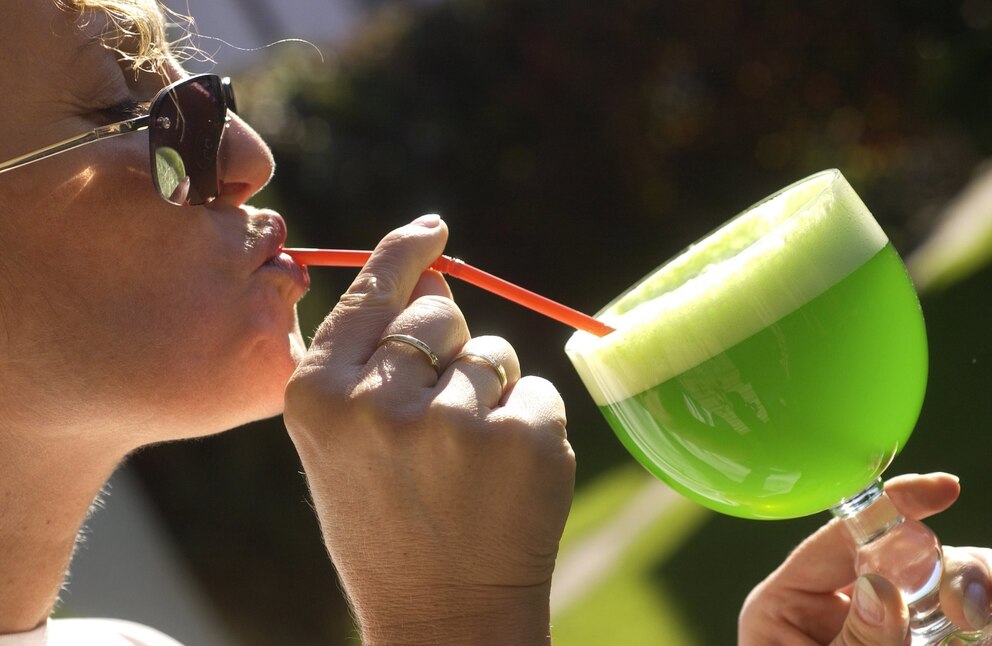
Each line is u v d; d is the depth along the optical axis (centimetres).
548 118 1082
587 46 1075
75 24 152
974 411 515
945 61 1012
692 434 142
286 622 600
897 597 148
